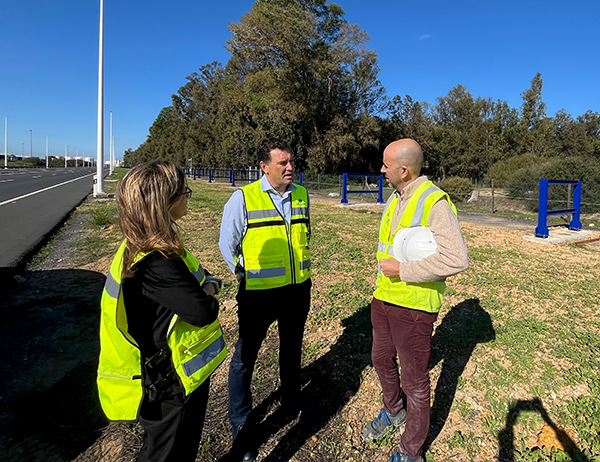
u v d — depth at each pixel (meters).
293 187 2.36
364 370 3.02
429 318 1.95
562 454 2.16
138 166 1.42
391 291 2.01
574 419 2.45
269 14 29.28
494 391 2.74
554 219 12.89
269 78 31.94
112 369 1.41
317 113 32.69
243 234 2.19
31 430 2.46
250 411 2.28
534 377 2.90
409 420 2.03
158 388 1.45
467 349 3.29
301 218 2.33
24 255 6.42
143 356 1.42
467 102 60.25
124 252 1.39
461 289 4.89
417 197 1.93
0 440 2.36
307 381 2.94
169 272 1.35
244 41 30.86
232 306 4.28
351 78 33.16
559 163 16.69
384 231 2.18
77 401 2.74
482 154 49.50
